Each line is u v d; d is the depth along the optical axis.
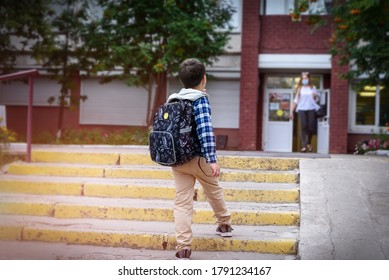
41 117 17.61
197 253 4.79
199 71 4.52
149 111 14.47
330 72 16.22
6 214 5.71
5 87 17.77
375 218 5.11
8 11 13.10
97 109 17.41
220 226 4.92
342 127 15.52
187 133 4.32
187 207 4.52
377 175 6.38
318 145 15.95
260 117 16.70
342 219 5.09
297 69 16.08
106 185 6.12
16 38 15.49
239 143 16.00
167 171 6.56
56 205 5.66
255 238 4.89
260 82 16.80
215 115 16.73
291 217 5.37
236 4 16.31
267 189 5.98
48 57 14.83
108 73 15.40
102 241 5.04
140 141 12.10
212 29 13.46
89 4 15.94
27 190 6.26
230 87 16.69
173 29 12.78
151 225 5.37
